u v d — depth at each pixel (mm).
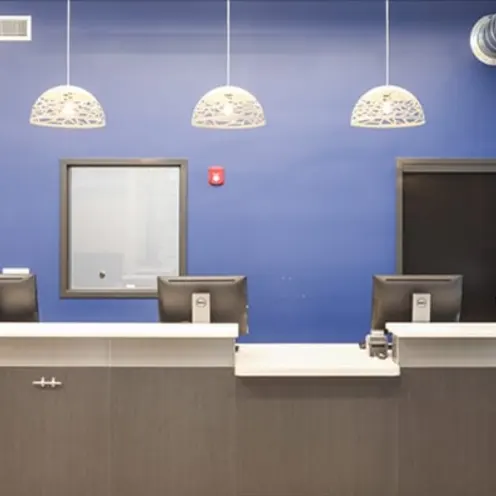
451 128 4809
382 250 4820
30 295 3115
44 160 4789
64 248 4793
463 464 2666
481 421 2666
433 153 4809
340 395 2684
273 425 2680
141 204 4855
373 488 2672
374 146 4809
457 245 4902
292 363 2730
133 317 4816
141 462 2680
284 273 4824
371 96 3688
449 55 4805
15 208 4781
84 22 4781
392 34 4805
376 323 3059
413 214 4895
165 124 4805
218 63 4801
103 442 2682
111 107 4797
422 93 4809
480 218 4898
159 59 4793
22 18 4770
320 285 4824
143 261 4859
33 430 2682
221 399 2682
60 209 4789
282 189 4816
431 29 4801
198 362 2680
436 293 3018
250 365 2684
